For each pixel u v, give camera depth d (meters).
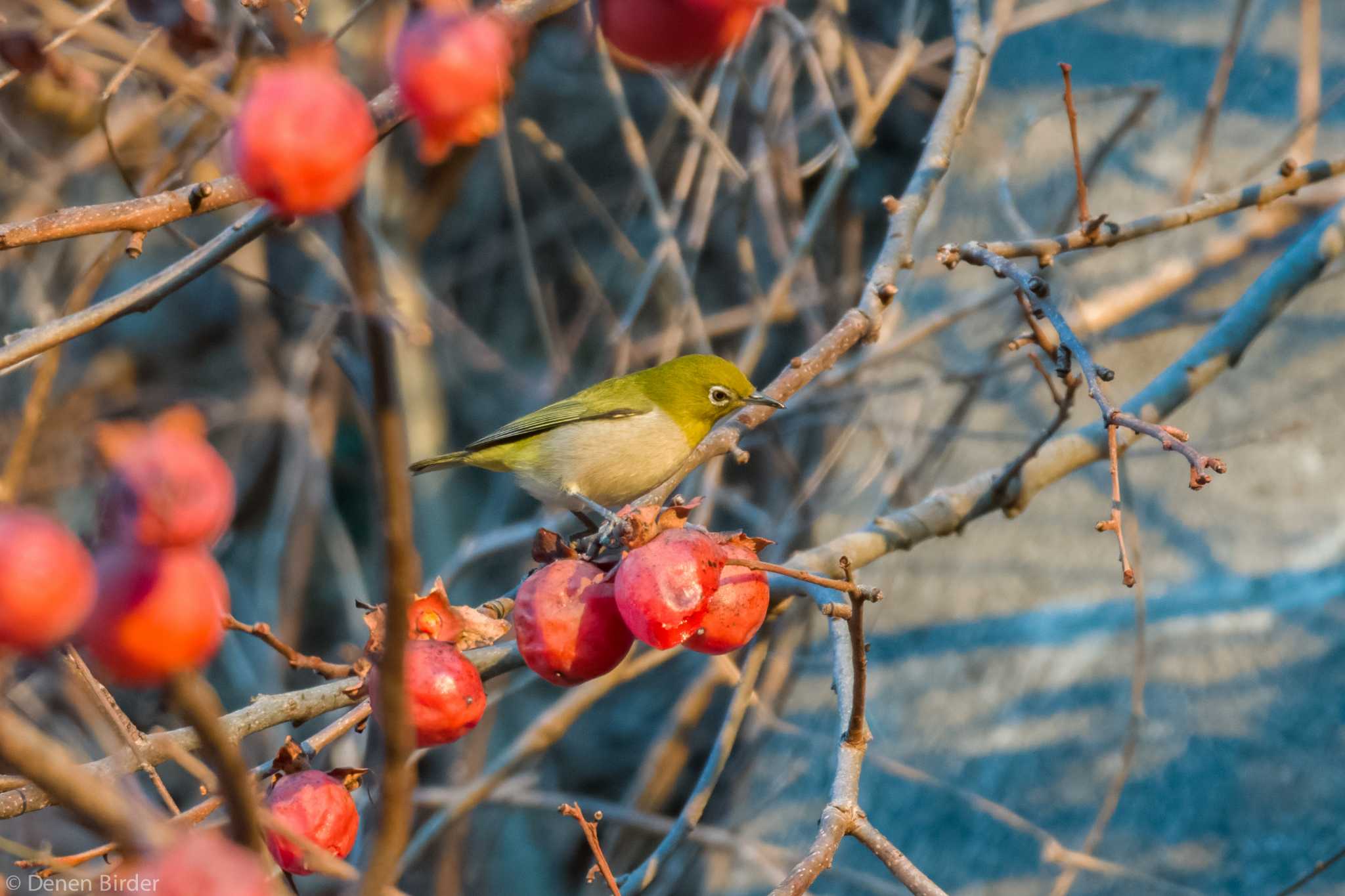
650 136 17.22
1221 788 8.59
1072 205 11.45
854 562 7.44
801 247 11.01
